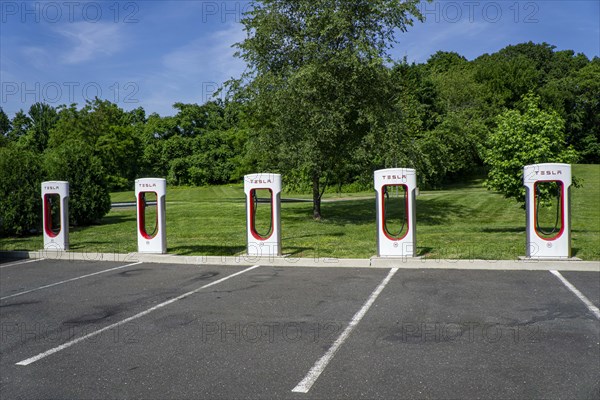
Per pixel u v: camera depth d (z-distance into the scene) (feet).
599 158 216.74
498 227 57.72
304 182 67.15
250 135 67.41
